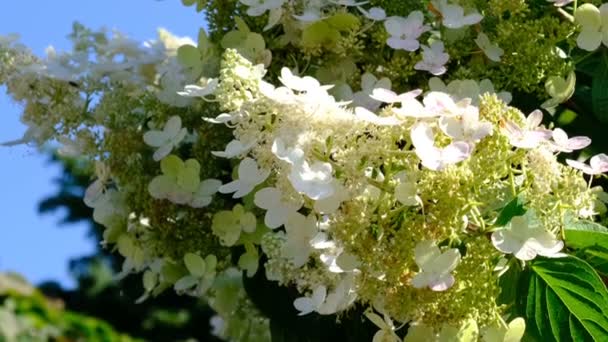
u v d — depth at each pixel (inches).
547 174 28.4
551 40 35.0
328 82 35.5
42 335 73.0
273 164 28.4
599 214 34.3
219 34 37.1
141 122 37.5
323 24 34.9
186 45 37.1
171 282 39.1
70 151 38.7
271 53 36.2
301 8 35.7
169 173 36.2
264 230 36.2
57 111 38.4
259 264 37.7
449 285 27.5
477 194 28.1
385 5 35.5
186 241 37.2
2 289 73.7
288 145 27.4
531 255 28.0
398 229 28.1
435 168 26.8
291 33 35.9
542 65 34.7
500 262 29.7
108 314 146.8
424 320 28.4
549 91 35.1
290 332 37.6
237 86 28.3
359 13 36.1
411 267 28.2
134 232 38.8
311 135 27.5
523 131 28.0
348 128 27.6
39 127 38.7
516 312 30.2
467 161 27.9
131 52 39.4
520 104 36.4
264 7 35.3
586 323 29.8
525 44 34.7
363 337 36.0
